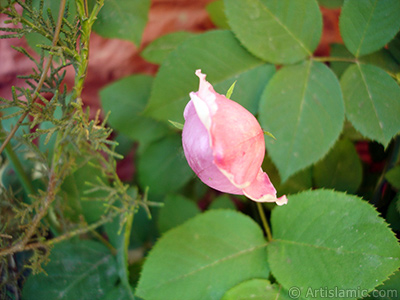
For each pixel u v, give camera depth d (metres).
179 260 0.20
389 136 0.20
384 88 0.21
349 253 0.18
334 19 0.36
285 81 0.21
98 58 0.37
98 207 0.23
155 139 0.28
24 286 0.21
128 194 0.22
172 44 0.28
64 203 0.22
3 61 0.32
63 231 0.24
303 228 0.20
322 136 0.21
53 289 0.21
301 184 0.25
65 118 0.17
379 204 0.24
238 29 0.21
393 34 0.21
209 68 0.22
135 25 0.23
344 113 0.21
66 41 0.16
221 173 0.13
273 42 0.21
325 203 0.20
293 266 0.19
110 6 0.22
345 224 0.19
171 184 0.28
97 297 0.22
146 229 0.27
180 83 0.22
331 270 0.19
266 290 0.19
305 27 0.21
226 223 0.21
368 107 0.21
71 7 0.19
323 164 0.24
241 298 0.19
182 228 0.21
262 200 0.14
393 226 0.22
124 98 0.28
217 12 0.31
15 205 0.20
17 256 0.23
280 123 0.21
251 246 0.20
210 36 0.22
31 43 0.19
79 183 0.23
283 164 0.21
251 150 0.13
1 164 0.23
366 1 0.20
